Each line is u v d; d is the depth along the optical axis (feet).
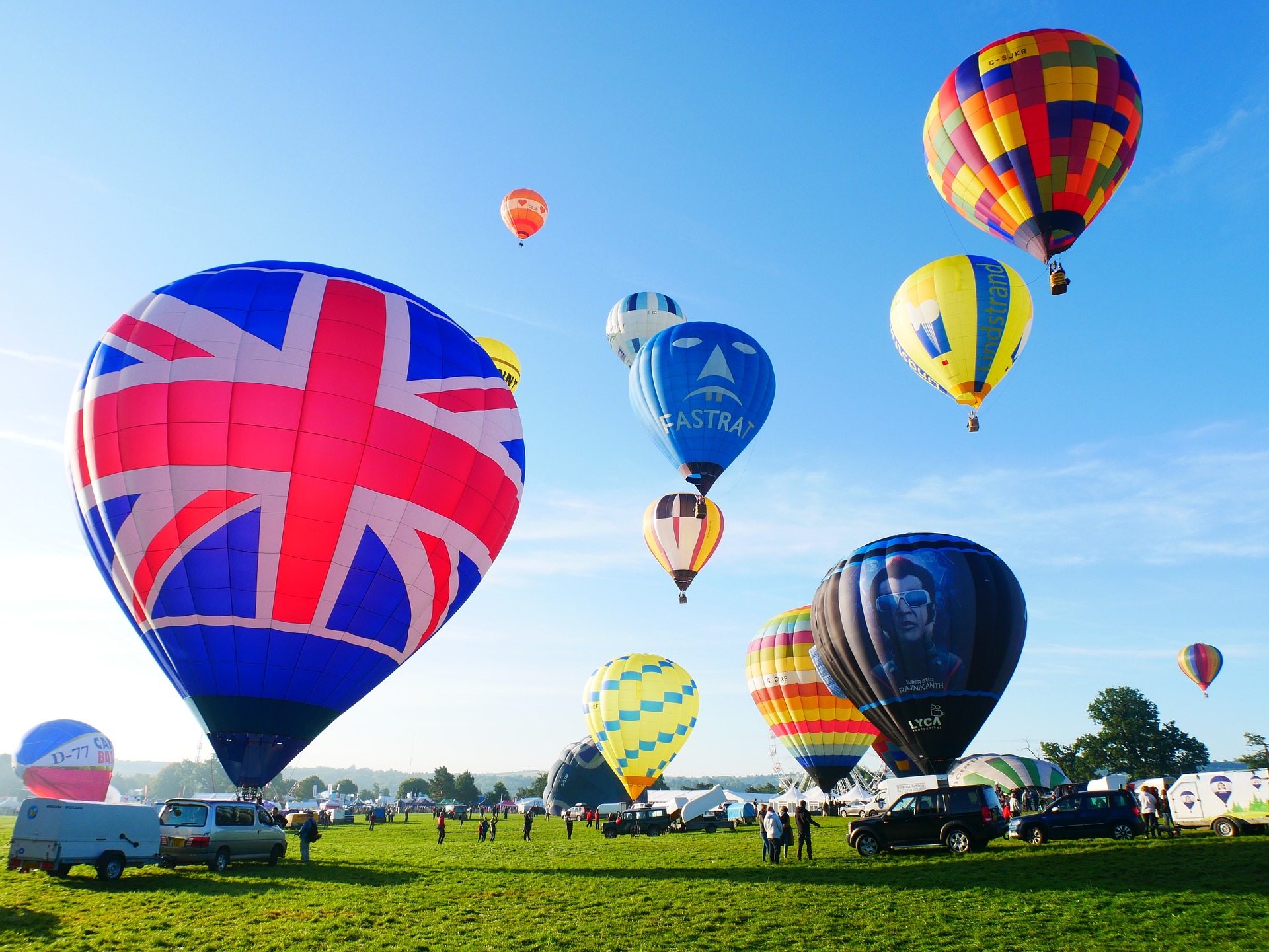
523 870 67.41
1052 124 84.99
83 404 68.54
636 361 125.70
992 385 104.58
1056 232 87.25
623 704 169.68
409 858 81.66
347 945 39.88
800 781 213.87
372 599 68.54
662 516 137.69
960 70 91.35
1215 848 62.28
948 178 94.22
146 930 42.75
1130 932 38.47
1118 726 310.04
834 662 93.25
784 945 39.01
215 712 65.72
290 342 68.08
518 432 80.33
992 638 84.94
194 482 64.90
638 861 74.69
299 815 168.45
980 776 167.22
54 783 214.69
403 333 72.43
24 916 45.91
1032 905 44.52
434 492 70.95
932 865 60.03
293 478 65.77
